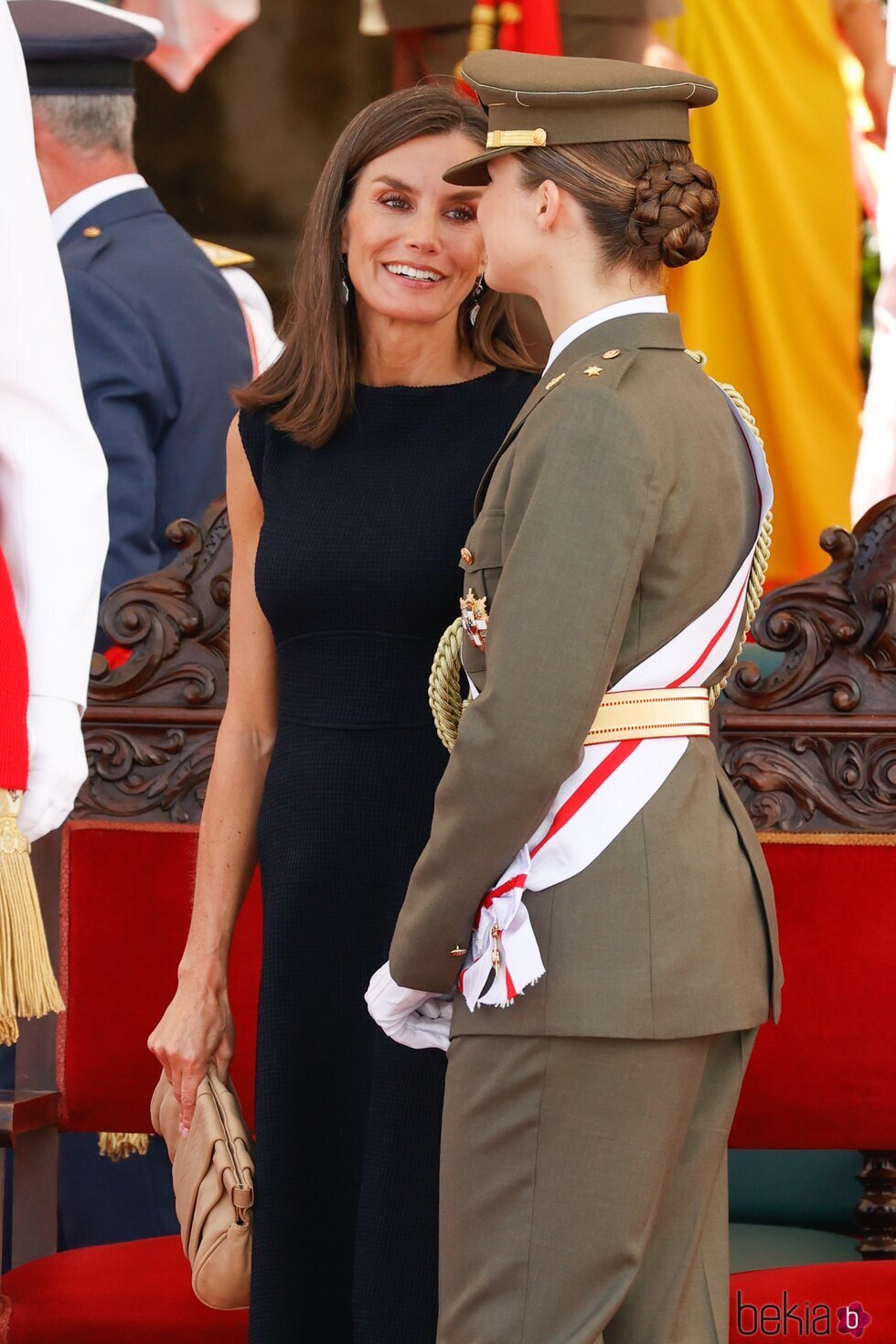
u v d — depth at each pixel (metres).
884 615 8.47
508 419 6.95
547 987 5.43
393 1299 6.35
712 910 5.52
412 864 6.61
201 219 11.96
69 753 5.83
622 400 5.39
